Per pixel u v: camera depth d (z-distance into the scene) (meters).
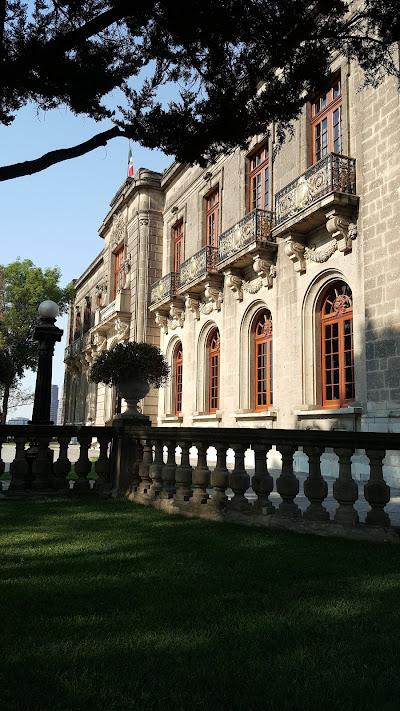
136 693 2.31
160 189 24.44
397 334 10.84
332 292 13.40
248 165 17.66
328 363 13.34
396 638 2.89
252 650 2.73
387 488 5.20
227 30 5.47
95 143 5.55
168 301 21.25
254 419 15.66
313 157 14.38
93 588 3.74
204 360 19.53
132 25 5.76
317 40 6.16
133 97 5.97
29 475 8.59
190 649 2.74
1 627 3.05
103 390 29.09
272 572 4.07
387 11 6.05
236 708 2.21
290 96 6.38
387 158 11.46
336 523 5.34
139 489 7.85
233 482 6.14
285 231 13.87
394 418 10.73
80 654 2.69
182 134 6.13
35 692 2.32
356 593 3.61
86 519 6.38
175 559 4.49
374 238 11.62
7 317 39.19
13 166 4.90
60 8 5.78
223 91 6.11
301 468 13.34
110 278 28.56
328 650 2.74
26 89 5.64
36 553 4.75
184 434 6.83
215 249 18.59
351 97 12.80
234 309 17.31
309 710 2.19
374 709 2.21
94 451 21.80
